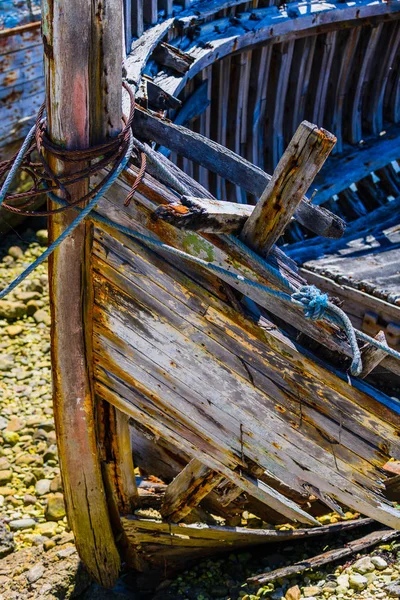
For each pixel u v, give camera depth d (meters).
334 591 3.93
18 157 3.06
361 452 3.50
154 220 3.18
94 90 2.96
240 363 3.42
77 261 3.37
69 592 4.40
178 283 3.30
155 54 5.20
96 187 3.03
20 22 7.51
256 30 6.08
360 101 8.00
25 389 6.45
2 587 4.45
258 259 3.10
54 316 3.54
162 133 3.56
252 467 3.79
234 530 4.21
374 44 7.58
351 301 5.73
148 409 3.77
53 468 5.64
